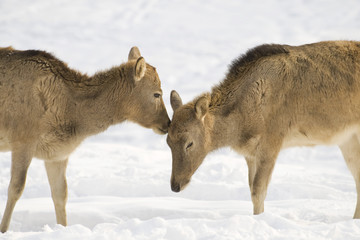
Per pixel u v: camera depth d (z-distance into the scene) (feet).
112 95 39.58
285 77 38.09
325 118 38.34
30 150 36.65
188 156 37.29
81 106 38.75
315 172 60.64
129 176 54.29
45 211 40.93
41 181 51.88
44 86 37.06
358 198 38.09
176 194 49.16
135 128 133.28
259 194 38.19
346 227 29.63
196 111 36.65
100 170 57.57
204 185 49.47
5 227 35.45
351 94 38.22
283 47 39.32
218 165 57.36
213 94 40.06
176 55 381.40
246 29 555.28
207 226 29.84
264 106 38.04
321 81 38.04
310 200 43.60
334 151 89.40
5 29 534.37
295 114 38.22
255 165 39.55
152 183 50.37
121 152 71.10
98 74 39.96
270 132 38.19
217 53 393.91
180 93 206.39
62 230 29.40
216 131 38.75
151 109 40.22
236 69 40.06
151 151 73.51
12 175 36.09
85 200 45.37
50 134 37.50
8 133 36.55
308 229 29.63
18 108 36.27
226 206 42.42
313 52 38.99
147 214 40.34
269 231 28.60
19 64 36.94
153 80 40.06
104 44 457.68
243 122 38.70
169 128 37.45
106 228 31.89
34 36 501.15
